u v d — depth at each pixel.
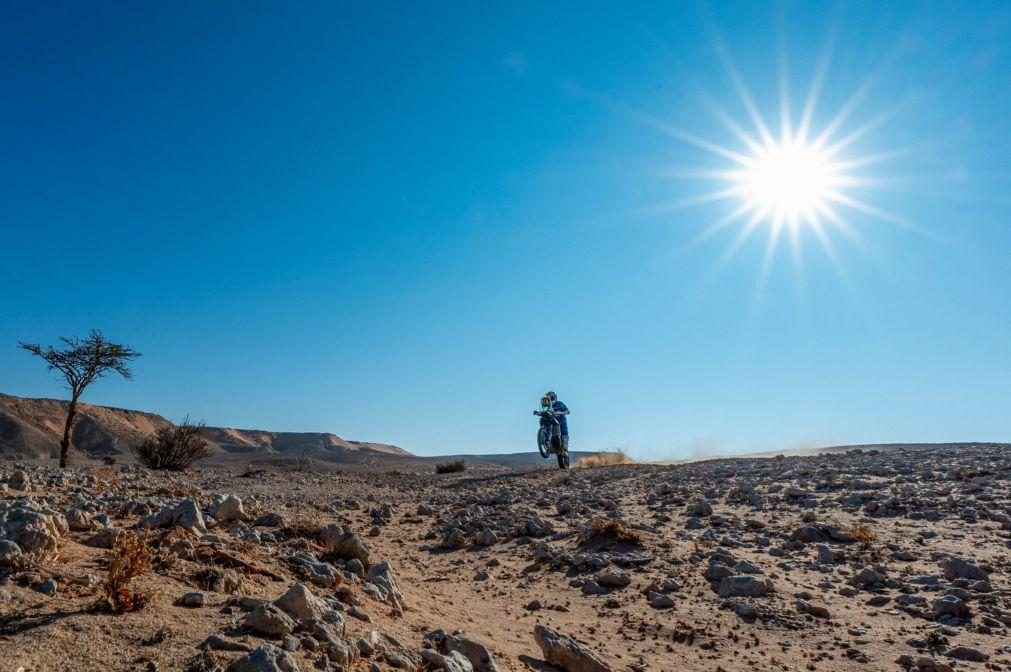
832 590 6.65
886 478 12.70
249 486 15.26
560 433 23.50
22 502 5.30
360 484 18.53
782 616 5.94
